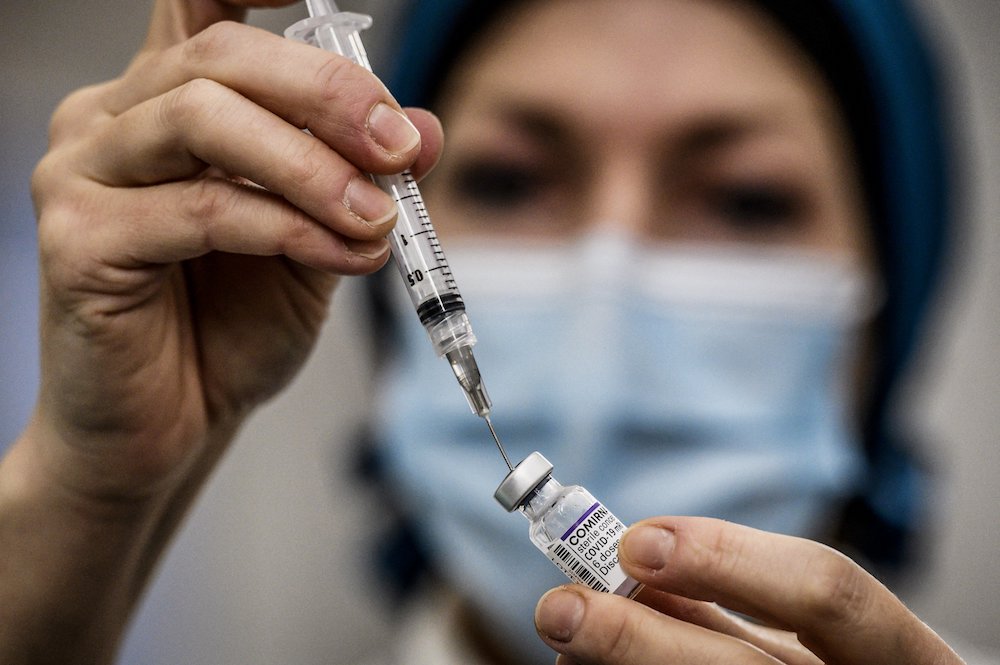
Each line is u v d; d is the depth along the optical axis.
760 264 1.66
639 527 0.76
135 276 0.86
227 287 1.01
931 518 2.24
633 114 1.64
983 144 2.47
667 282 1.66
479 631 1.84
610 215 1.65
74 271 0.84
